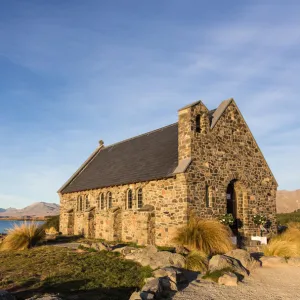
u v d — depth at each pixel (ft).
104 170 102.42
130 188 83.35
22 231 68.18
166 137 88.63
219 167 74.69
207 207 70.64
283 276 42.29
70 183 116.47
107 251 57.41
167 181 71.77
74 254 55.26
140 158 89.45
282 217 159.43
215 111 80.79
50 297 28.12
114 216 85.25
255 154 83.46
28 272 43.14
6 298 26.55
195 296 33.73
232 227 78.02
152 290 32.86
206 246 54.34
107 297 33.09
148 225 72.90
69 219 107.86
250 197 79.87
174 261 44.65
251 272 43.91
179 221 67.51
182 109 72.90
